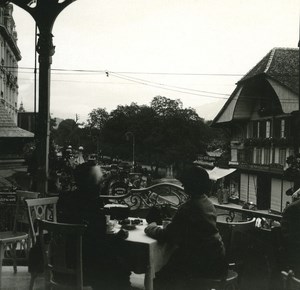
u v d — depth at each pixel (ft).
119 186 26.45
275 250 14.88
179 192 24.11
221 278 13.71
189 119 251.39
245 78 155.84
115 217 17.92
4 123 90.38
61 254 14.38
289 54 149.79
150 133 252.21
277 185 142.00
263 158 153.28
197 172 13.88
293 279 11.92
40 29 30.83
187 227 13.69
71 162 34.17
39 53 30.99
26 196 19.77
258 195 153.28
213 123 183.32
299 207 13.52
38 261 14.48
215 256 13.67
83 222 14.42
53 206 18.21
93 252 14.32
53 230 13.70
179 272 13.87
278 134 144.97
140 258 13.96
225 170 167.94
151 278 13.79
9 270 19.35
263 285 15.93
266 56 156.35
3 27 158.81
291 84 137.80
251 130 166.71
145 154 263.08
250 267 15.94
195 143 249.55
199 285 13.62
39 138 31.07
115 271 14.39
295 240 13.48
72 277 13.97
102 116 329.31
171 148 243.60
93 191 14.67
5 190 42.42
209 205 13.94
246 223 15.74
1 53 166.09
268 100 151.23
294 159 27.02
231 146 176.65
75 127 368.27
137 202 24.31
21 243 20.98
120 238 14.29
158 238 14.16
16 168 81.30
